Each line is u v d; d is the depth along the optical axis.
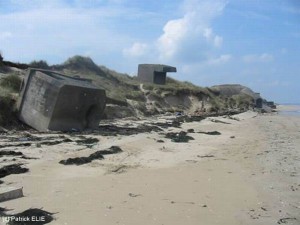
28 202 11.03
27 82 27.86
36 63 47.44
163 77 68.50
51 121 26.47
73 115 27.72
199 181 15.10
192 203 12.05
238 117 60.22
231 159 20.69
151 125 36.06
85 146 21.19
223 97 86.38
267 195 13.74
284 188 14.88
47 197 11.62
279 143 29.53
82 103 27.95
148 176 15.44
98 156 18.44
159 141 25.61
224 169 17.83
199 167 18.02
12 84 32.88
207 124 43.25
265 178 16.45
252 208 12.09
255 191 14.11
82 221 9.74
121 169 16.44
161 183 14.37
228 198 12.96
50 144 20.98
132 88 58.91
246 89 94.69
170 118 46.75
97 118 30.25
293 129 44.84
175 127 36.69
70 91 26.78
